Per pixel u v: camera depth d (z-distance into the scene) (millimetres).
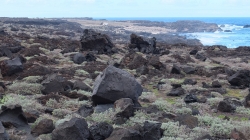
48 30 64938
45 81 13258
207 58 29734
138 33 99438
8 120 8633
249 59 31312
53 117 9969
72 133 7434
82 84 13914
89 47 29156
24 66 17781
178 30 144500
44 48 28125
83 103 11672
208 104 12867
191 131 8891
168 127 8875
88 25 127562
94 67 20516
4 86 13211
